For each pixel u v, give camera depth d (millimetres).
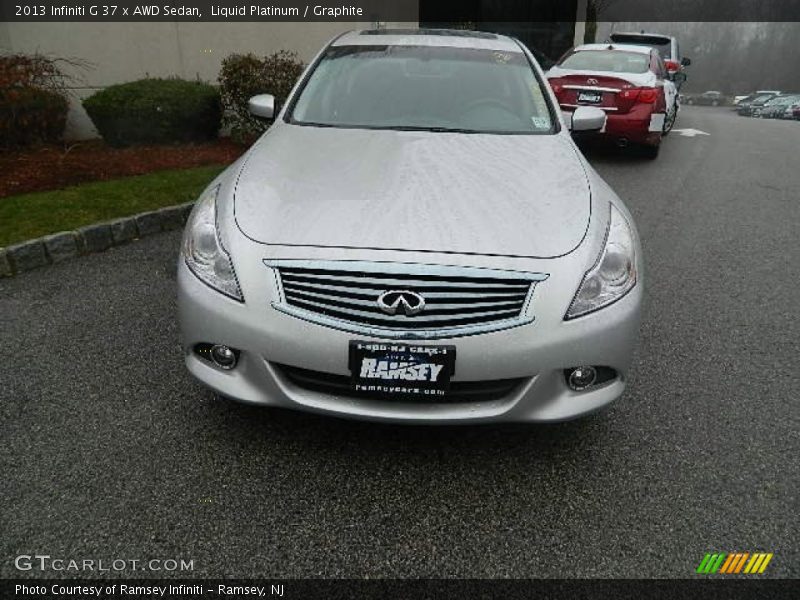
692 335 3445
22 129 6191
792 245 5047
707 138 11461
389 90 3385
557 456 2410
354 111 3264
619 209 2604
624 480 2301
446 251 2098
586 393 2225
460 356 2043
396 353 2033
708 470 2369
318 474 2256
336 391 2170
